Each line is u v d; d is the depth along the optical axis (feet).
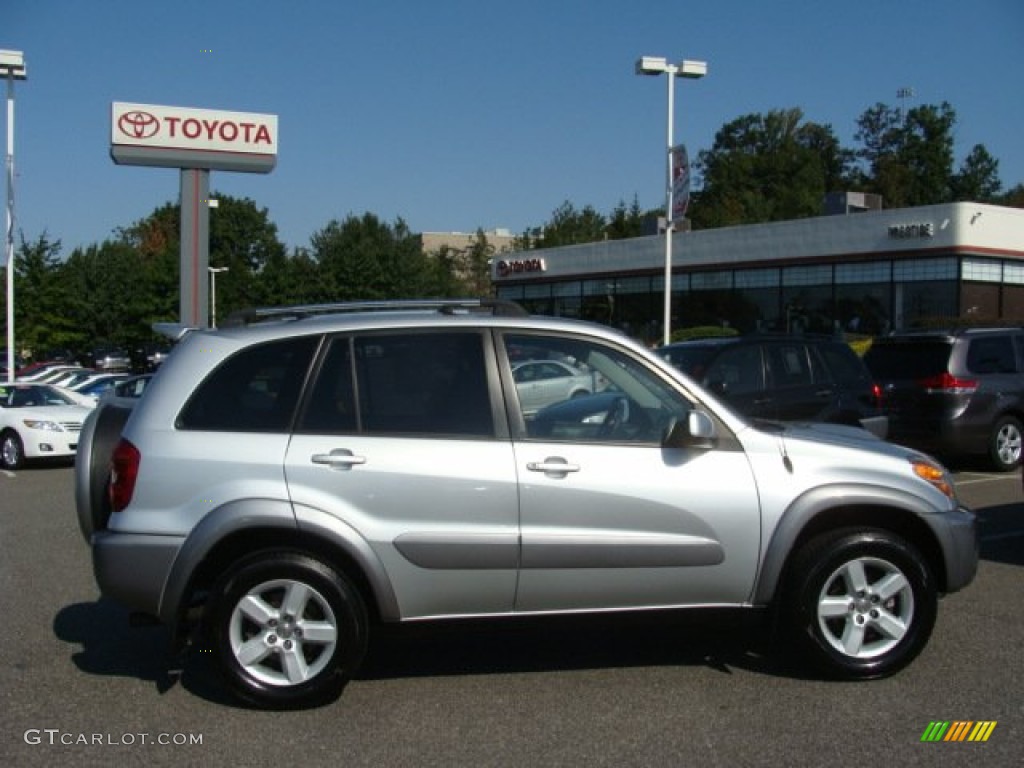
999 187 307.17
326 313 17.12
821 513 16.30
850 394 34.63
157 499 15.10
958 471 42.32
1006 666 17.06
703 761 13.38
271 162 112.57
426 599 15.34
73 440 50.37
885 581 16.25
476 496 15.26
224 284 195.42
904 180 297.53
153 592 15.02
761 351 33.78
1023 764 13.21
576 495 15.38
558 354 16.29
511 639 18.99
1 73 91.40
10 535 30.73
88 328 166.20
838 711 15.07
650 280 136.98
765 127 321.32
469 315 16.47
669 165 78.64
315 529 14.96
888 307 105.81
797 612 16.10
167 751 13.92
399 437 15.42
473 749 13.89
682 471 15.71
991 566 24.81
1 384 54.39
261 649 15.21
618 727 14.60
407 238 184.65
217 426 15.43
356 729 14.65
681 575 15.69
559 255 152.25
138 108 108.27
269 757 13.69
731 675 16.78
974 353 40.91
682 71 77.82
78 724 14.96
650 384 16.38
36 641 19.27
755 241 120.06
